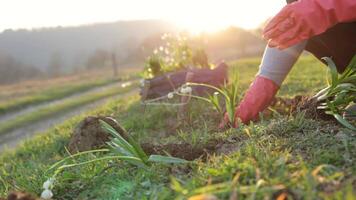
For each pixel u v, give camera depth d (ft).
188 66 10.23
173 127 7.20
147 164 4.39
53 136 9.20
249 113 5.28
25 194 3.40
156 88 8.94
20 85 39.24
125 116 9.02
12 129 17.10
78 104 20.92
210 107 7.53
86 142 5.56
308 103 5.16
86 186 4.29
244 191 2.93
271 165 3.39
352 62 4.77
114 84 30.45
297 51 5.10
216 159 3.96
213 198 2.72
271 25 4.40
